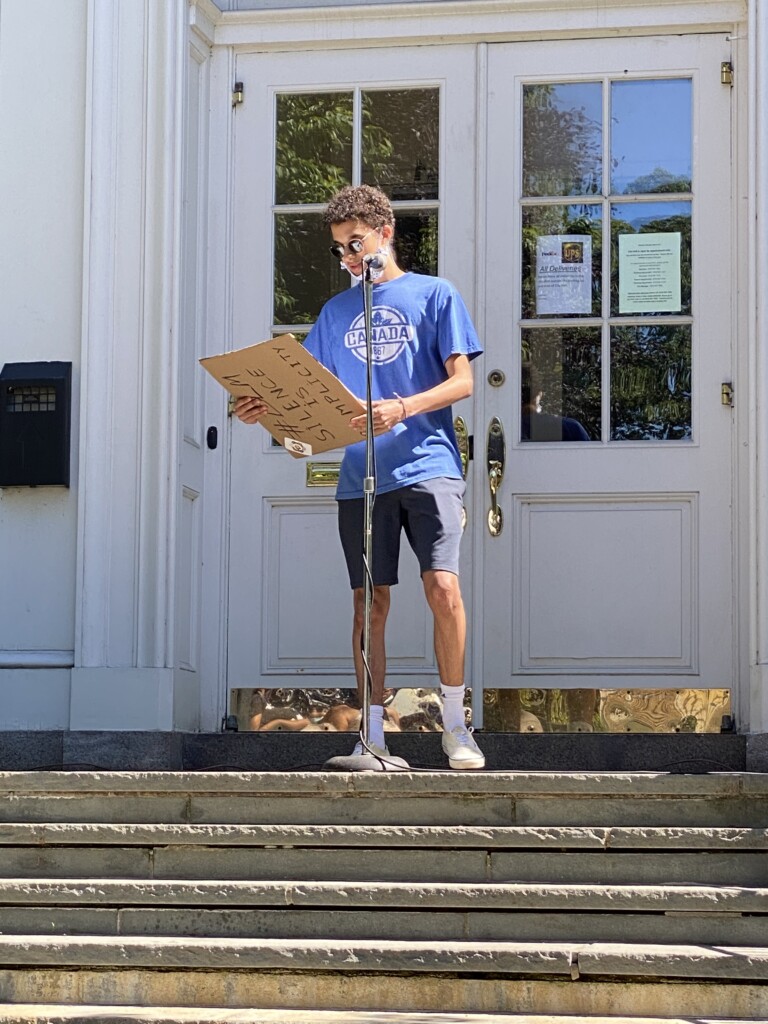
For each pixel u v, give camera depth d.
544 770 5.43
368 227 4.86
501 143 5.99
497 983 3.82
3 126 5.89
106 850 4.32
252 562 5.98
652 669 5.73
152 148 5.76
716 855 4.12
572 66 5.97
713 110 5.89
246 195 6.10
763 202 5.47
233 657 5.95
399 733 5.55
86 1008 3.86
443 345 4.84
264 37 6.09
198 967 3.91
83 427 5.68
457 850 4.21
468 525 5.85
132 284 5.73
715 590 5.72
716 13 5.86
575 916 4.00
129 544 5.63
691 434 5.81
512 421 5.88
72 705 5.57
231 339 6.07
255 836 4.26
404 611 5.86
